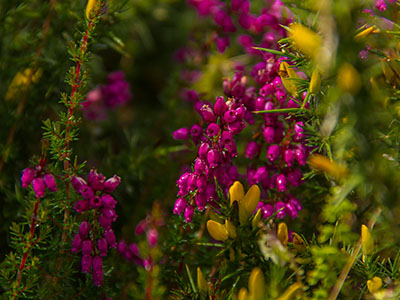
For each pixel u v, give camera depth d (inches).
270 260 14.2
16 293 14.7
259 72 15.1
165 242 15.6
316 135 13.9
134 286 15.1
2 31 17.2
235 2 16.5
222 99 14.4
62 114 14.8
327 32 12.8
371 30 13.1
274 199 15.1
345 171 13.5
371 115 12.9
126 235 17.1
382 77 13.9
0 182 16.7
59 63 17.1
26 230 16.6
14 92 17.0
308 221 15.6
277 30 15.5
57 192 14.9
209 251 15.8
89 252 14.6
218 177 14.4
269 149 14.9
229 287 14.8
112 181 14.6
